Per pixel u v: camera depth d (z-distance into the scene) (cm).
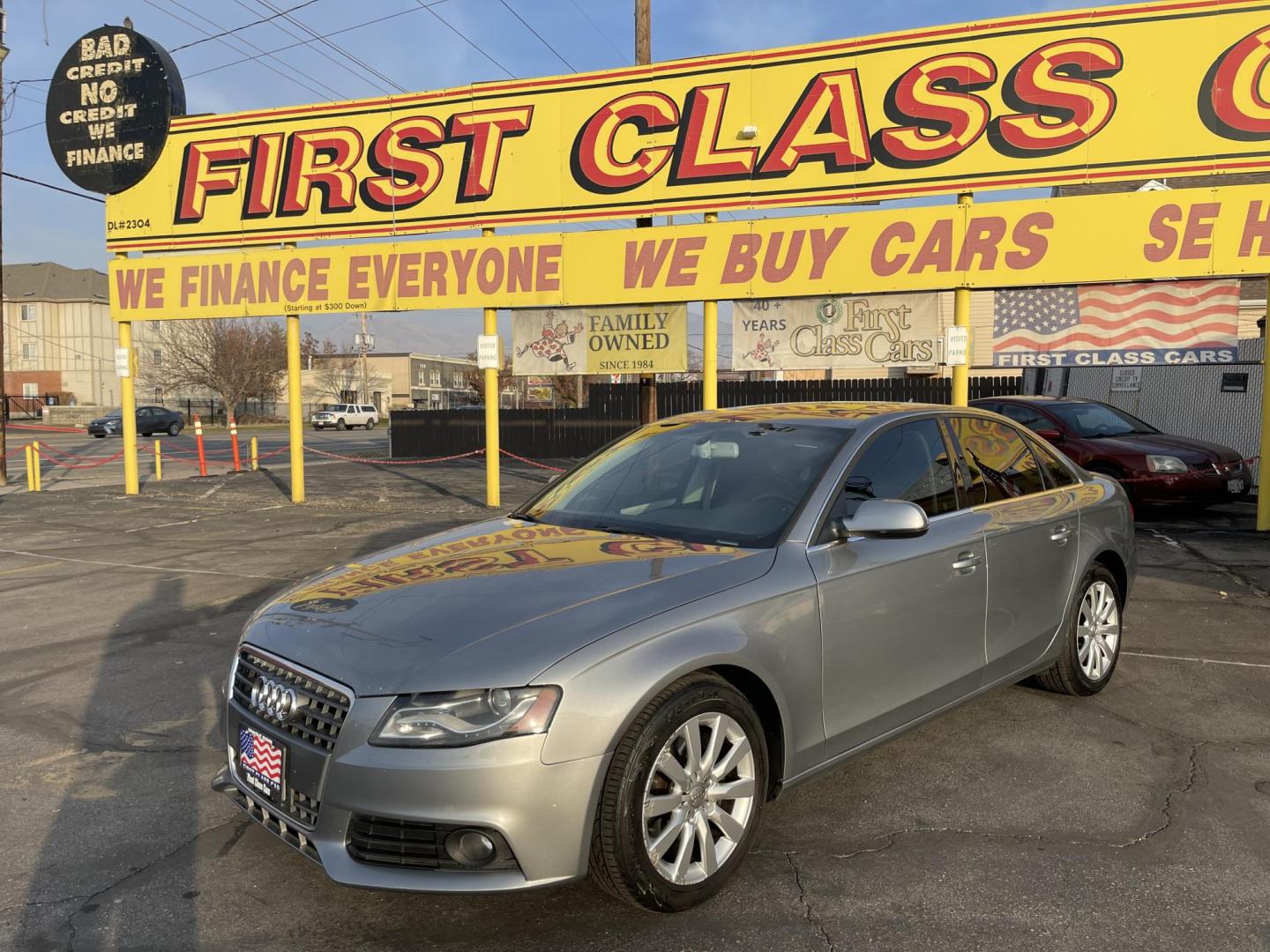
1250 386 1424
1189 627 657
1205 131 1045
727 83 1202
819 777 370
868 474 395
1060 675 491
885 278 1163
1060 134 1084
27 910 313
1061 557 473
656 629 297
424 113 1347
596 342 1316
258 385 6412
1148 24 1052
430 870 273
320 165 1408
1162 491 1069
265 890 325
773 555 346
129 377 1617
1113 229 1078
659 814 293
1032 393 1850
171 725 493
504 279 1332
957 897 313
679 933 294
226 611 748
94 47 1501
